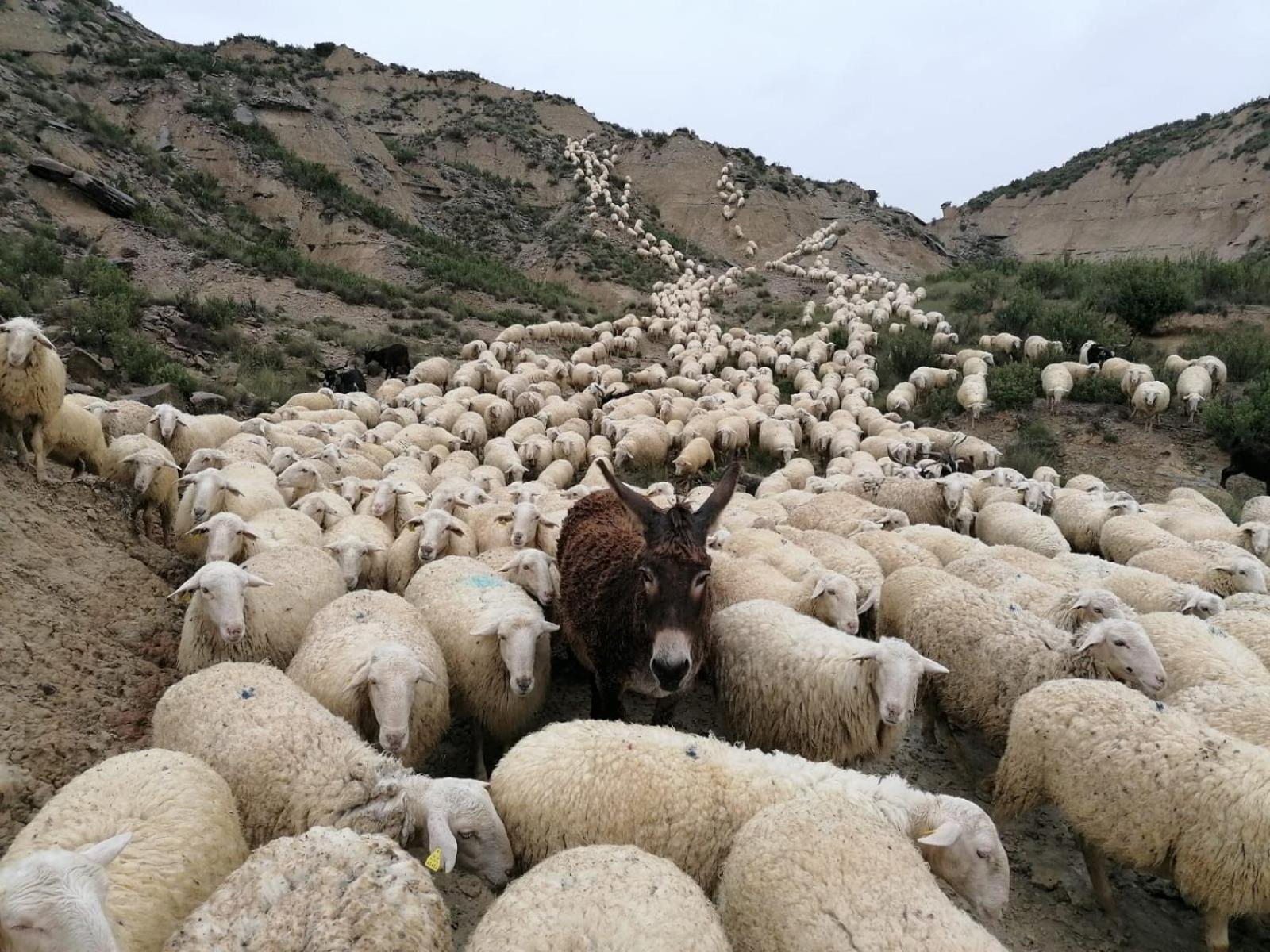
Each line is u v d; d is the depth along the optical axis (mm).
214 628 6223
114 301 20797
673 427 19078
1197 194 77625
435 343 29328
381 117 79875
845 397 21750
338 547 8055
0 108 33594
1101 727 4965
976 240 94438
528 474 16141
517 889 3566
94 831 3717
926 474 14812
